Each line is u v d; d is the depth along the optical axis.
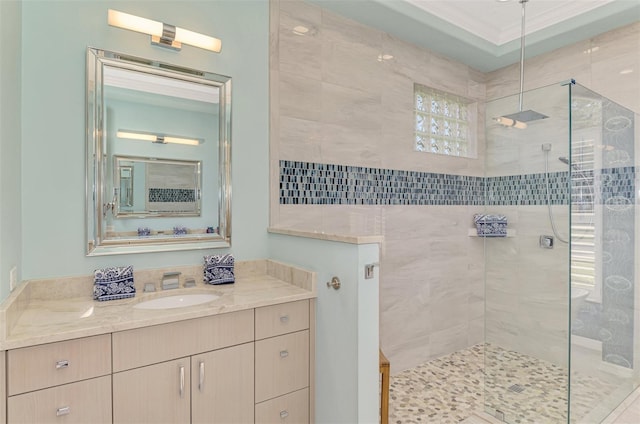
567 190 2.09
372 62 2.65
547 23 2.79
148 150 1.83
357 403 1.54
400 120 2.83
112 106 1.73
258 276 2.12
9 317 1.18
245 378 1.58
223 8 2.04
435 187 3.07
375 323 1.60
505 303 2.42
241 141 2.10
